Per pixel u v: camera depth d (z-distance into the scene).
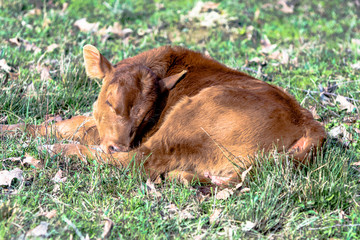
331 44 14.06
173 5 17.19
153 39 13.78
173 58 8.03
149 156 7.25
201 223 6.19
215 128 7.07
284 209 6.43
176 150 7.22
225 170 7.14
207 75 7.86
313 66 11.84
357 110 9.38
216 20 15.48
